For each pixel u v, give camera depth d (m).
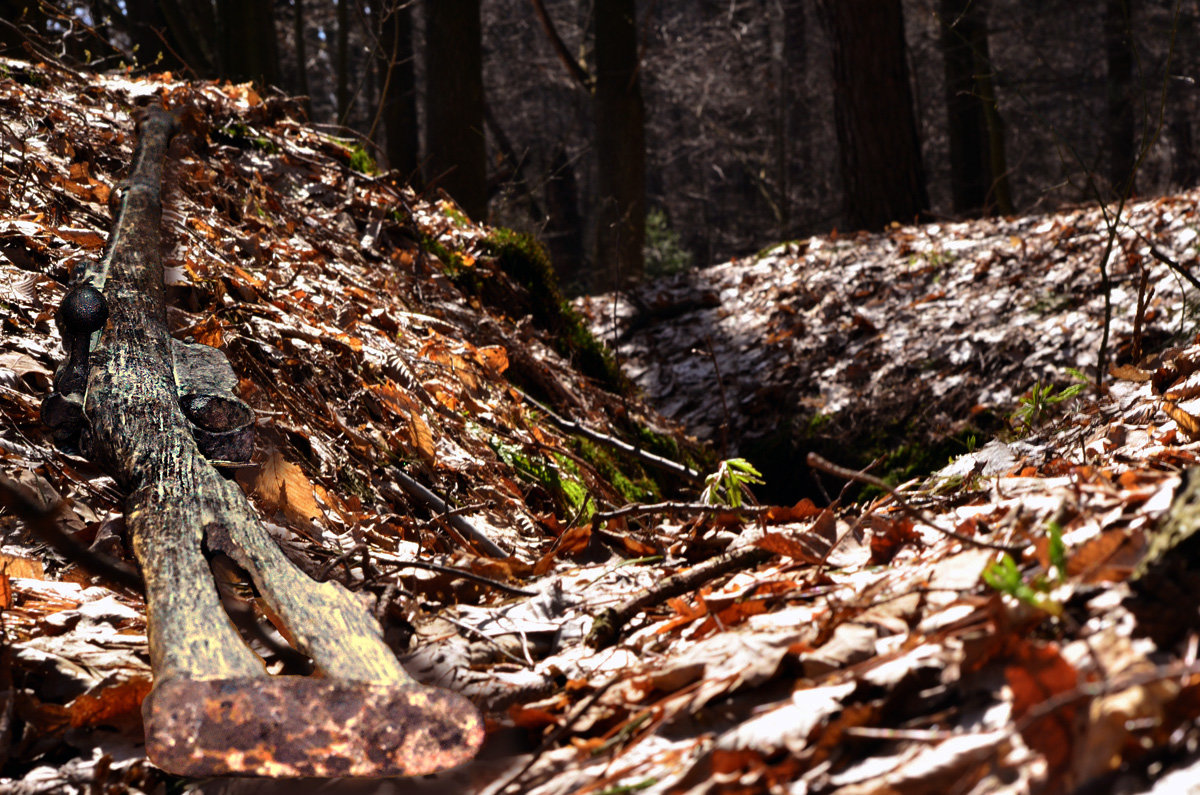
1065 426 3.42
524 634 2.13
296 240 5.46
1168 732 1.09
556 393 5.82
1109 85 19.47
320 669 1.67
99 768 1.66
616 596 2.40
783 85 27.41
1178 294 6.81
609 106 16.53
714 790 1.29
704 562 2.48
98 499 2.81
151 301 3.22
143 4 13.30
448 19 14.03
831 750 1.31
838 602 1.76
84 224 4.41
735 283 10.37
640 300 10.46
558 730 1.66
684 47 30.17
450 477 3.90
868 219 13.58
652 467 5.95
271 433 3.28
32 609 2.22
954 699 1.35
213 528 2.03
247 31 13.74
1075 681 1.17
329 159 6.83
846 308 8.98
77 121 5.35
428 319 5.37
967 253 9.07
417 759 1.56
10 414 2.96
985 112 18.47
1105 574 1.45
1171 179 15.01
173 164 5.20
